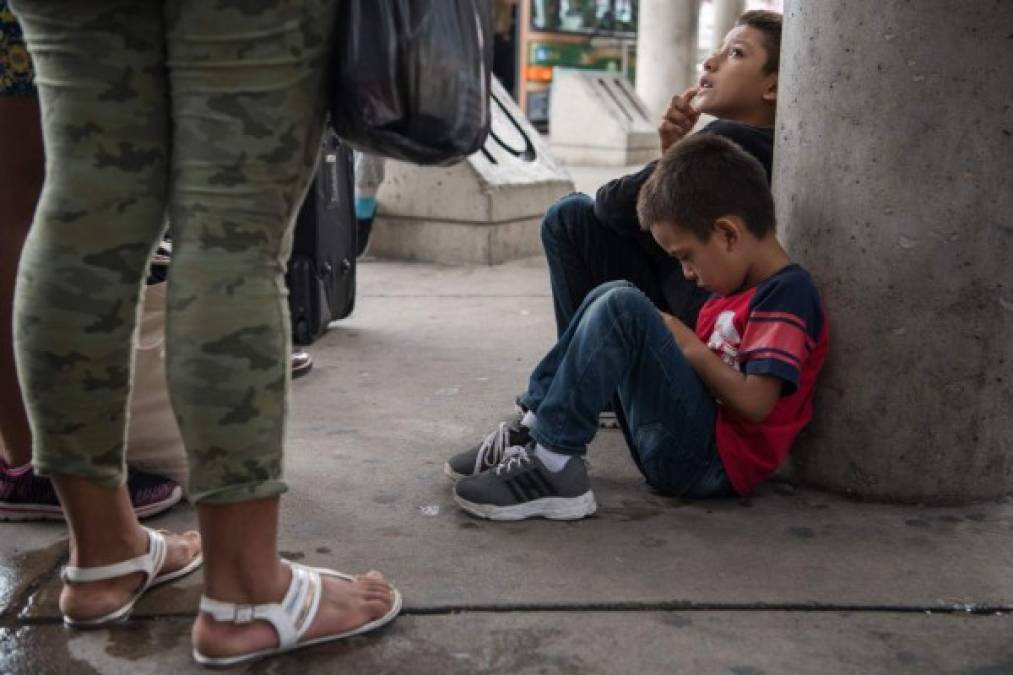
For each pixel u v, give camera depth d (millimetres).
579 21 13812
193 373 1342
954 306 2018
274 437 1402
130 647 1569
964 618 1687
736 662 1550
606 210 2406
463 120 1348
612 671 1523
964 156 1953
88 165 1363
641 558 1882
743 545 1940
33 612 1669
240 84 1292
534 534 1984
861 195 2029
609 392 2006
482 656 1558
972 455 2096
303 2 1280
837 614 1692
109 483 1536
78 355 1413
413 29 1295
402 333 3600
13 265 1818
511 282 4543
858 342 2084
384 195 5059
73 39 1327
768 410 1994
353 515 2064
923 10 1917
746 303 2064
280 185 1350
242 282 1342
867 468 2131
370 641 1590
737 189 1994
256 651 1494
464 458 2229
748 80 2367
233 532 1432
